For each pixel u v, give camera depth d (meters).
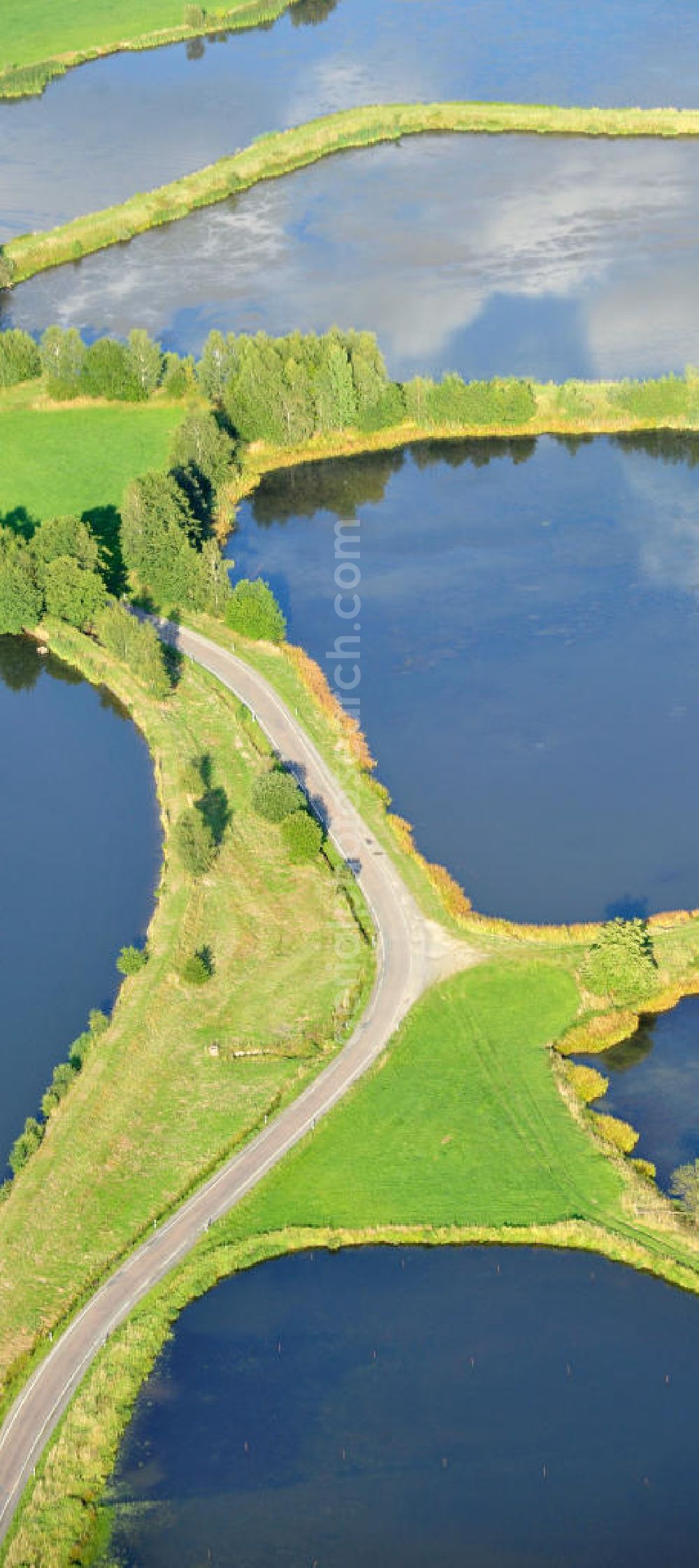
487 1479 117.44
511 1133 140.38
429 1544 113.38
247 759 188.50
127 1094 144.75
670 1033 152.38
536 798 183.88
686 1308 128.12
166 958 159.75
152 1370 124.06
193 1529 113.88
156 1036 150.62
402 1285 130.25
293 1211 134.25
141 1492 116.25
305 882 168.75
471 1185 136.00
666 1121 143.50
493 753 191.50
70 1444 117.12
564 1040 149.62
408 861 171.62
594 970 153.50
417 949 159.50
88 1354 123.62
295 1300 129.50
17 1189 136.25
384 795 182.25
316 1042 149.50
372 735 195.00
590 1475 117.69
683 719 196.88
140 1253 130.88
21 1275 129.12
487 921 162.75
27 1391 120.81
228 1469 117.81
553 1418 121.38
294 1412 121.81
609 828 178.75
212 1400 122.31
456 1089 144.50
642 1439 119.94
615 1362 124.94
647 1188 135.50
